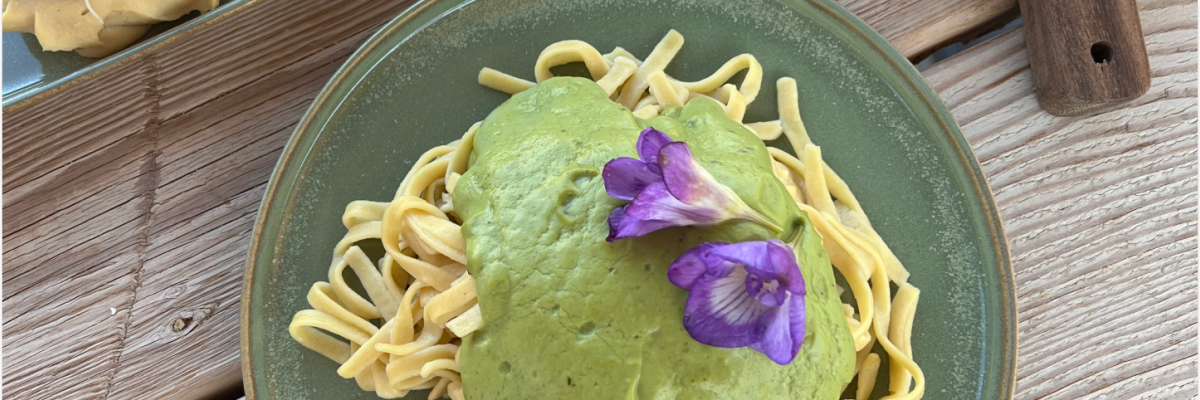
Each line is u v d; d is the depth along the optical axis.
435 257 0.27
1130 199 0.32
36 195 0.31
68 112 0.31
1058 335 0.32
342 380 0.28
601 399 0.22
